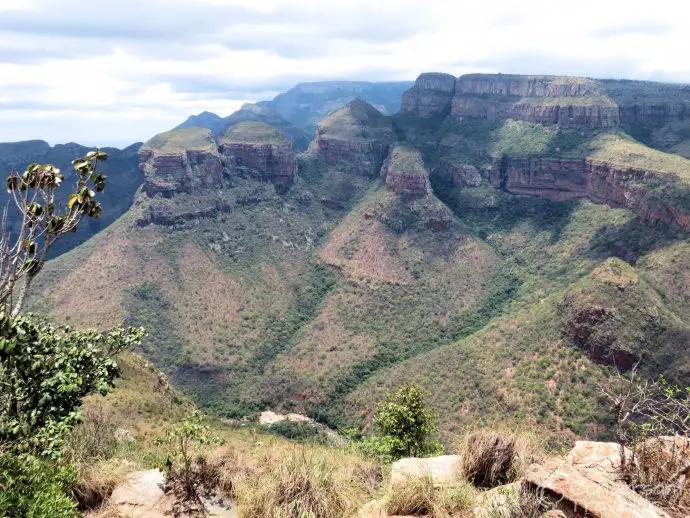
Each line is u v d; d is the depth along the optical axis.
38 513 7.97
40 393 9.91
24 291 9.41
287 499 8.46
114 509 9.34
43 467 9.24
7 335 9.05
